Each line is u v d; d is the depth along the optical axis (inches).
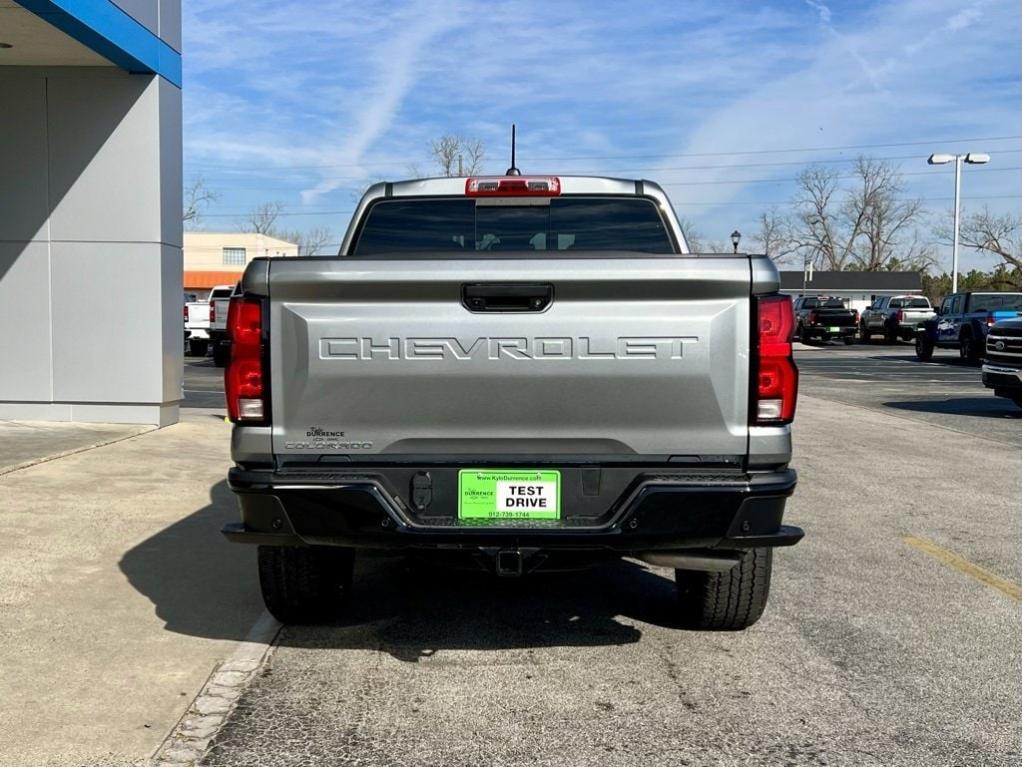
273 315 150.2
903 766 133.9
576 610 202.8
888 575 230.7
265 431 150.8
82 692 155.4
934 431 501.7
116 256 434.9
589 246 213.3
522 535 147.5
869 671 169.2
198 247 2940.5
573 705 153.7
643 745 139.8
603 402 149.0
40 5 346.3
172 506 284.7
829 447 439.8
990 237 2559.1
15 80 428.5
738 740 141.6
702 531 148.3
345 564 192.5
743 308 148.1
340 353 149.1
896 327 1686.8
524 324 148.3
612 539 147.7
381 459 151.6
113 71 428.5
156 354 438.0
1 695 153.3
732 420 149.0
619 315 148.0
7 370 440.1
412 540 149.0
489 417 149.8
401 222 213.3
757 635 187.5
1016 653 178.9
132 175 432.5
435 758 135.3
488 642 182.9
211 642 179.6
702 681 163.9
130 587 209.9
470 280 146.8
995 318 1029.2
